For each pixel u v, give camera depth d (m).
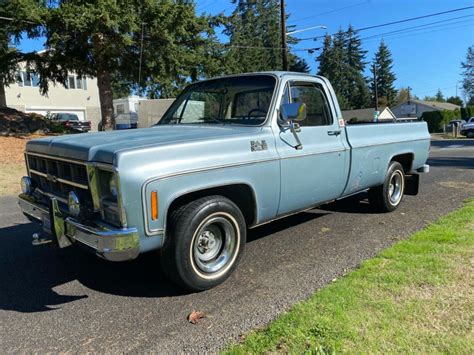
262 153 3.91
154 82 20.78
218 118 4.61
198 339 2.87
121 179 2.99
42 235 4.04
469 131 32.22
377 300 3.20
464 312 2.99
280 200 4.14
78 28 15.66
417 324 2.86
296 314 3.04
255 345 2.70
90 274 4.15
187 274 3.44
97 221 3.25
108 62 18.83
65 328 3.11
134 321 3.17
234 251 3.79
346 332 2.77
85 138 3.76
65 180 3.64
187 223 3.36
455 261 3.91
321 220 5.84
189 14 17.83
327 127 4.77
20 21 15.73
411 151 6.32
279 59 52.56
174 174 3.22
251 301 3.40
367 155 5.35
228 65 20.98
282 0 23.19
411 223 5.53
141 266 4.33
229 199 3.91
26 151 4.40
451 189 7.95
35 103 36.38
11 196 8.84
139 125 18.95
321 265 4.12
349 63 73.50
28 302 3.56
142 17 17.09
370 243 4.75
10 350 2.84
